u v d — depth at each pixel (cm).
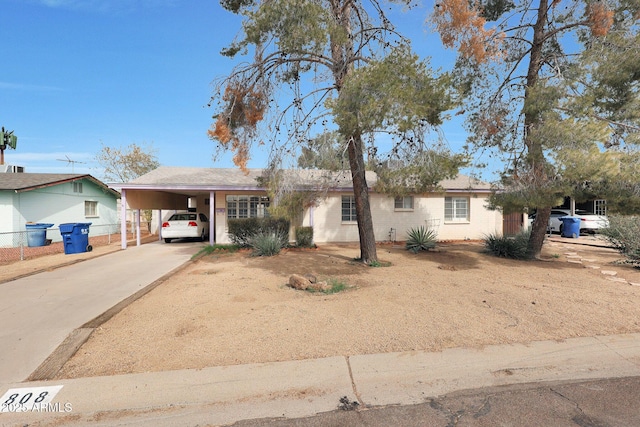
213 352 437
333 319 542
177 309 608
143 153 2983
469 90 1123
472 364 407
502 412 324
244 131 936
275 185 920
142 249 1516
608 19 894
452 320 535
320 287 726
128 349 450
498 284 761
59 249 1545
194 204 2406
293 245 1475
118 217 2638
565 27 993
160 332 505
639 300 634
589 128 795
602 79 890
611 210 878
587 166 777
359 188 1019
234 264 1061
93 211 2244
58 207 1919
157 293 727
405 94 693
